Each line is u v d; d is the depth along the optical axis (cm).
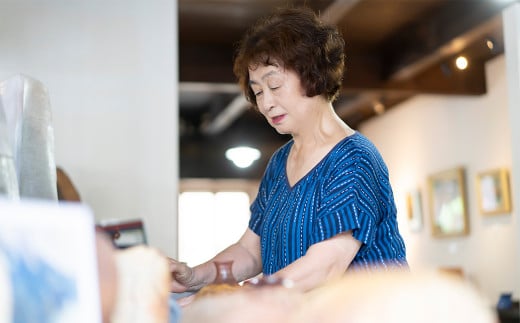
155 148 395
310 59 151
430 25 648
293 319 55
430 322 48
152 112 396
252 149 1068
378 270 57
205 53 732
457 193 751
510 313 514
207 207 1458
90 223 51
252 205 174
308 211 151
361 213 144
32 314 46
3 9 389
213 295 61
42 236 48
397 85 743
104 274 56
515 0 541
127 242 165
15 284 45
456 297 49
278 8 162
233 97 973
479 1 579
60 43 393
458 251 757
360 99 860
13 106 95
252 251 173
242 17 642
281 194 161
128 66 397
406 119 873
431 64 679
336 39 158
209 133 1198
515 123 484
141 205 391
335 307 52
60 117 390
